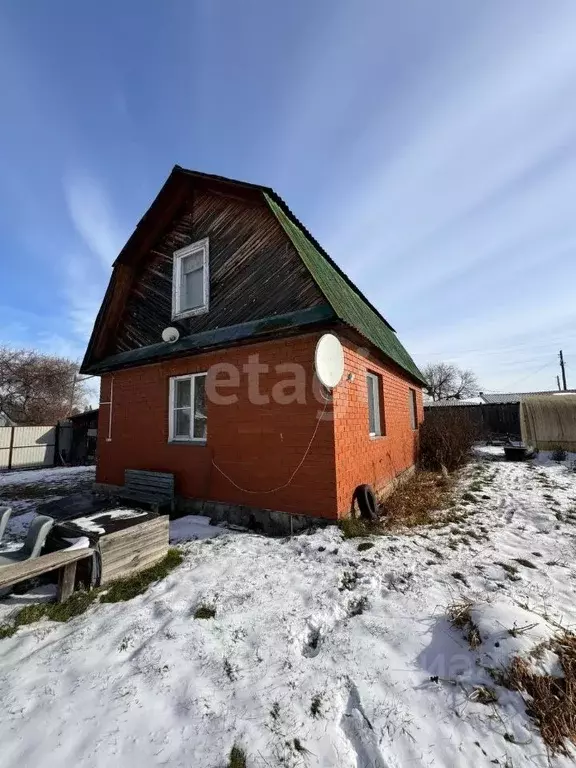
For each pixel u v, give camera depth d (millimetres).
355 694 2078
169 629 2748
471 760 1704
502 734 1813
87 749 1812
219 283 6602
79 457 17578
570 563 3799
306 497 5074
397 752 1741
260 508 5477
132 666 2389
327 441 4965
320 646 2520
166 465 6836
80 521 4082
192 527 5449
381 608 2840
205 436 6414
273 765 1700
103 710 2041
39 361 27359
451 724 1872
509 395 31703
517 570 3605
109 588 3521
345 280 9227
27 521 6402
